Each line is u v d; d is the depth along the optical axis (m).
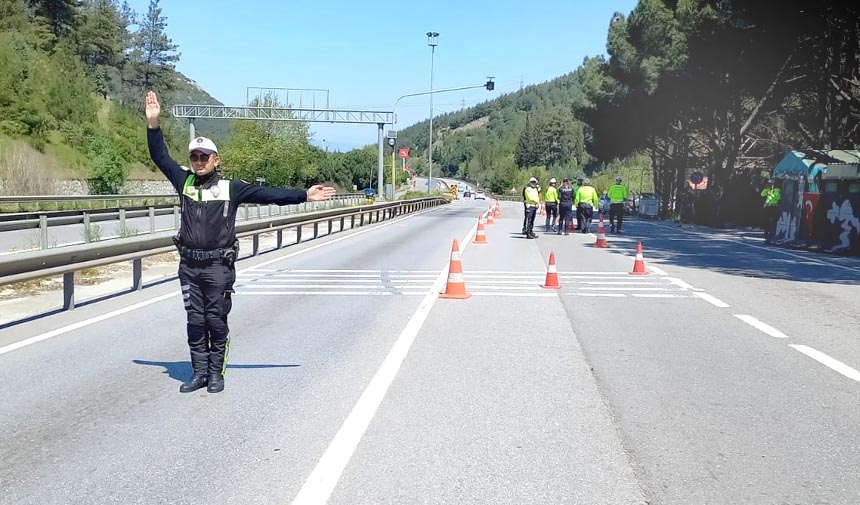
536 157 182.50
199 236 6.23
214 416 5.72
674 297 11.92
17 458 4.86
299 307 10.90
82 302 11.27
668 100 44.84
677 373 7.05
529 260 17.78
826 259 18.75
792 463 4.80
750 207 37.00
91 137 64.44
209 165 6.23
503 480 4.49
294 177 72.31
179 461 4.79
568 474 4.59
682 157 50.69
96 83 91.25
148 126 6.43
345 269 15.80
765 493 4.32
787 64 34.44
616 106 51.75
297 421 5.59
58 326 9.34
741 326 9.44
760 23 31.64
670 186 55.16
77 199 37.78
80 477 4.54
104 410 5.88
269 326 9.41
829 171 21.45
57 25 86.62
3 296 11.96
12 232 26.02
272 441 5.16
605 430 5.41
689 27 35.41
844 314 10.34
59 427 5.46
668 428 5.46
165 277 14.48
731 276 14.78
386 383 6.65
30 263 9.45
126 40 108.88
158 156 6.41
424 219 40.16
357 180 141.38
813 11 29.58
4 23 72.62
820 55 33.06
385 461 4.79
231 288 6.41
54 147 61.12
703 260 18.22
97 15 96.38
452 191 102.25
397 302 11.37
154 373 7.04
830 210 20.94
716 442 5.18
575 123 180.25
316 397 6.23
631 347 8.18
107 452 4.95
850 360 7.59
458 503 4.16
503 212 54.25
